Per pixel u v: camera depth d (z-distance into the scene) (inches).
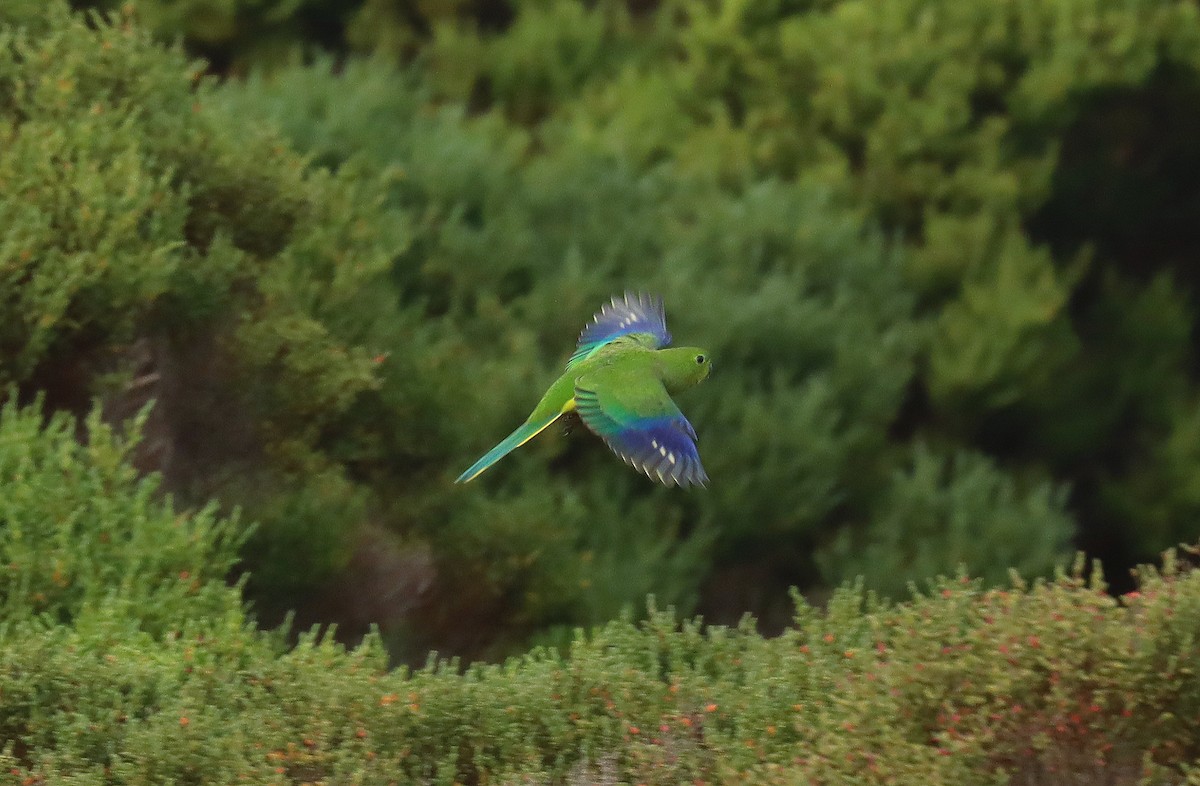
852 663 408.2
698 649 451.2
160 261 550.9
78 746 371.6
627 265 884.0
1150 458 1054.4
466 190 861.8
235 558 500.1
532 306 807.7
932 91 1033.5
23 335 534.9
